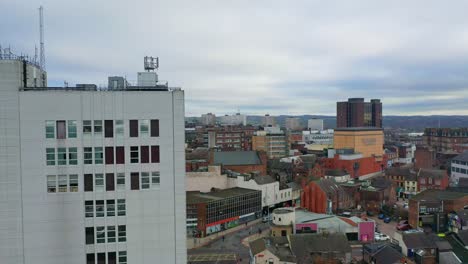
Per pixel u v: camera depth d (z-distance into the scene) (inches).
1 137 1530.5
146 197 1631.4
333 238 3668.8
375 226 4709.6
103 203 1601.9
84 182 1585.9
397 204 6023.6
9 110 1530.5
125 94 1601.9
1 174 1534.2
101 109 1587.1
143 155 1621.6
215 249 4200.3
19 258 1552.7
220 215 4886.8
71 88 1665.8
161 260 1651.1
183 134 1641.2
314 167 6884.8
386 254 3385.8
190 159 7475.4
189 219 4672.7
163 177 1638.8
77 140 1574.8
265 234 4751.5
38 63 1908.2
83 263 1594.5
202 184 5880.9
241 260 3841.0
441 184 6486.2
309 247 3570.4
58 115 1560.0
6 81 1526.8
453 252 3617.1
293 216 4498.0
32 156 1549.0
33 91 1549.0
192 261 3791.8
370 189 5831.7
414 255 3646.7
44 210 1563.7
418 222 4756.4
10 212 1542.8
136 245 1632.6
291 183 6491.1
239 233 4827.8
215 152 7450.8
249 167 7175.2
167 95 1626.5
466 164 7647.6
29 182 1550.2
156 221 1642.5
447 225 4655.5
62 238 1577.3
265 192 5689.0
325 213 5305.1
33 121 1545.3
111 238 1615.4
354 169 7824.8
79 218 1585.9
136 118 1611.7
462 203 4899.1
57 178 1566.2
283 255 3462.1
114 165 1603.1
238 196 5172.2
